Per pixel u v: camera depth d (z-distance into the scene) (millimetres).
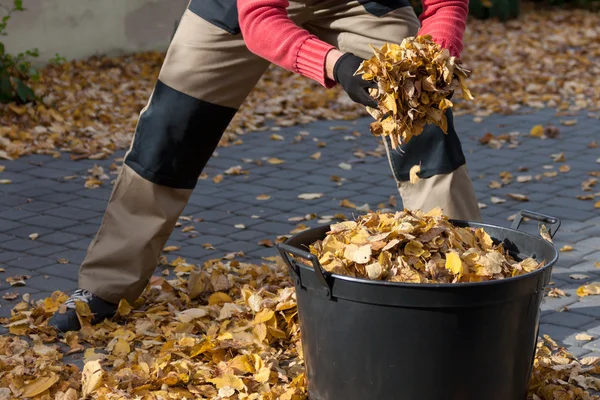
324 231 3570
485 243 3484
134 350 4109
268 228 6004
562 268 5223
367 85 3123
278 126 8812
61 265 5285
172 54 4059
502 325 3043
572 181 7059
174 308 4520
